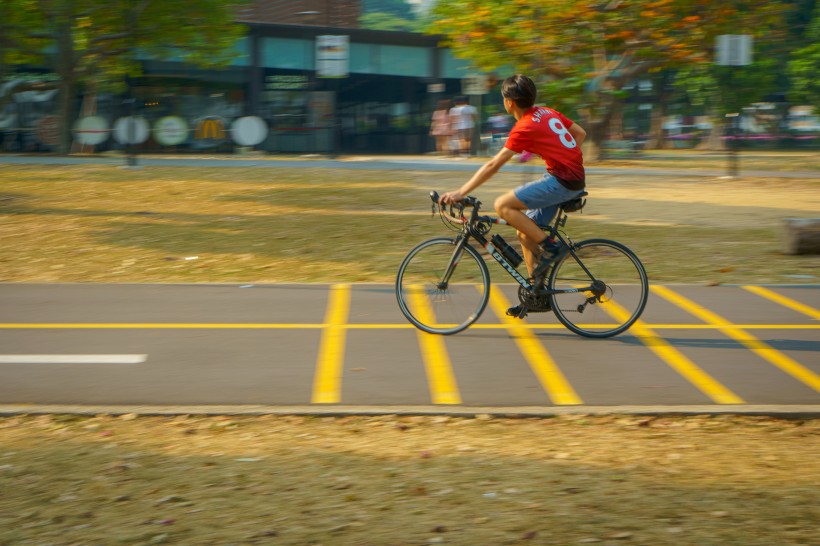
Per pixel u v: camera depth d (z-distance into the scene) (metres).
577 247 7.33
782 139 49.88
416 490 4.47
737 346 7.18
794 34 45.12
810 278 9.77
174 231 12.74
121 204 15.67
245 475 4.71
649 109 54.25
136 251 11.30
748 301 8.70
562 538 3.92
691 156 36.25
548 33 20.80
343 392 6.11
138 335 7.51
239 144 34.47
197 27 29.58
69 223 13.43
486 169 7.05
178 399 5.98
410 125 40.31
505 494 4.41
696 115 55.69
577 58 21.67
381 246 11.65
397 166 24.75
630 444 5.16
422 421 5.59
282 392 6.11
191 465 4.86
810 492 4.42
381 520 4.14
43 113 32.53
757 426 5.49
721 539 3.90
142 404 5.89
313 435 5.35
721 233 12.66
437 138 36.56
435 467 4.80
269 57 35.78
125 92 33.59
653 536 3.93
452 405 5.85
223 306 8.48
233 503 4.35
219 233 12.59
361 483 4.58
